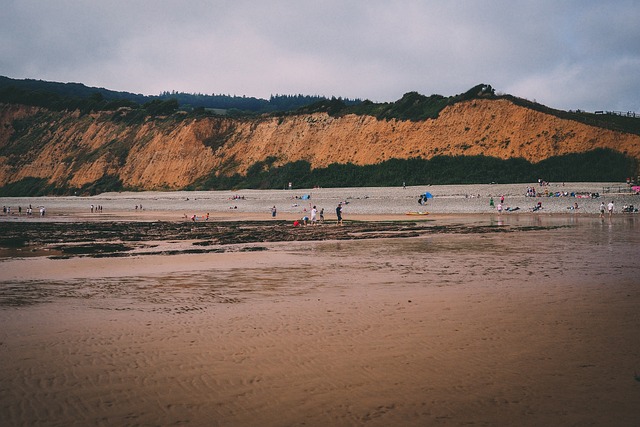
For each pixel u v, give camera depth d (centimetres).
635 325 938
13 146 14538
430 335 888
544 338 864
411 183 7925
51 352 808
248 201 7169
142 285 1455
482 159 7875
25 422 566
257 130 11106
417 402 614
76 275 1659
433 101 9544
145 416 582
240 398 630
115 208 8425
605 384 662
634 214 4656
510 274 1556
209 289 1381
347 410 595
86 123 14175
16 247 2692
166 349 821
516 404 607
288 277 1575
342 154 9469
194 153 11238
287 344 844
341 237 3052
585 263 1764
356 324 970
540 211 5125
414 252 2211
